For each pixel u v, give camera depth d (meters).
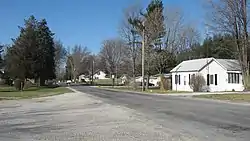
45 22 79.25
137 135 10.80
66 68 144.12
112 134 11.04
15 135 11.02
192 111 18.48
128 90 56.22
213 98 30.44
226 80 48.91
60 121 14.73
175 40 69.75
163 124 13.45
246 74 44.38
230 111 18.23
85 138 10.32
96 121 14.62
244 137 10.13
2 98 34.41
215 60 49.53
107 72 125.06
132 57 65.62
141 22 62.69
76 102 27.73
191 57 76.12
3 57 76.06
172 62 62.25
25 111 20.06
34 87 72.94
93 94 41.72
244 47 44.22
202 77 49.00
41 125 13.45
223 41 50.12
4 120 15.31
